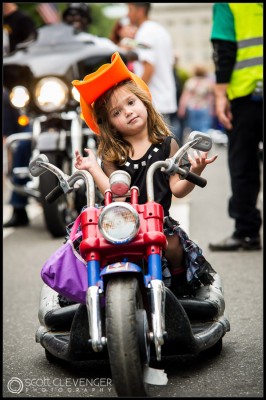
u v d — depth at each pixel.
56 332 4.41
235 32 7.23
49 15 18.72
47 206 8.27
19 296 6.39
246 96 7.26
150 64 9.66
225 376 4.24
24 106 8.30
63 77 8.31
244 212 7.52
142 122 4.32
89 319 3.68
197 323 4.41
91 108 4.46
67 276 4.02
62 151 8.11
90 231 3.86
